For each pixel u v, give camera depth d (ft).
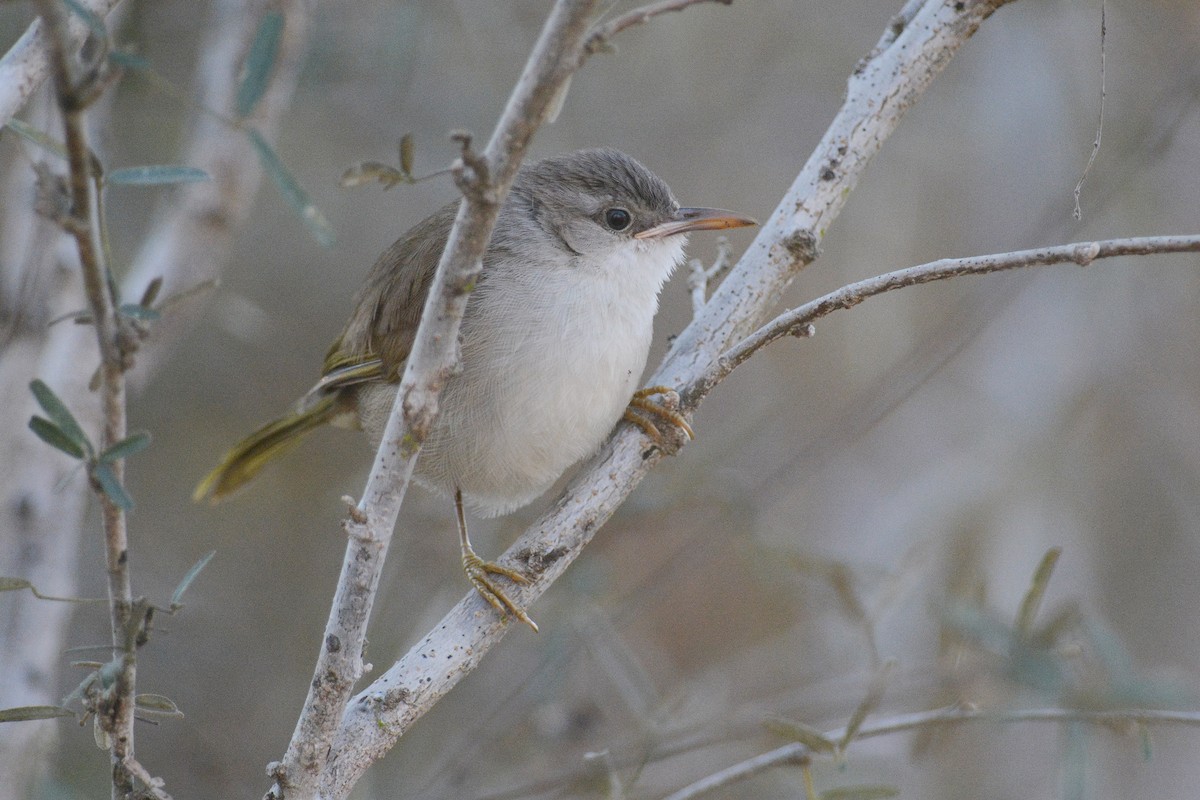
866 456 50.37
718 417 53.62
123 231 41.37
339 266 51.42
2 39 35.24
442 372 17.07
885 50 24.56
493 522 39.40
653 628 45.68
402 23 39.14
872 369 52.29
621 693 34.76
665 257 28.04
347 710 20.15
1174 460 46.37
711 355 24.67
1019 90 48.60
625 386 26.23
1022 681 25.52
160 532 45.73
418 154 47.06
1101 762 39.40
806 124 54.65
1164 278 46.73
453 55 46.93
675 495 37.76
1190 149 45.85
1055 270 47.98
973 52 50.47
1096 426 47.16
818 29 53.72
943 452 48.80
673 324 52.95
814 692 35.19
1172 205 46.19
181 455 47.55
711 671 42.70
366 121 46.93
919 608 42.42
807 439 45.75
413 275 27.73
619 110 53.42
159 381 47.91
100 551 42.78
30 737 26.50
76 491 28.25
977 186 49.78
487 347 25.71
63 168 27.32
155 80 14.43
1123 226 46.32
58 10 13.99
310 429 32.60
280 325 50.24
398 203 52.54
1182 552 46.19
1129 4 47.60
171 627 41.14
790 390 54.19
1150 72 47.29
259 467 33.04
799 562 33.19
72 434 14.67
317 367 50.29
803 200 24.23
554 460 26.63
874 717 32.68
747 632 46.01
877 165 53.16
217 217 32.65
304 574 45.50
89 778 34.53
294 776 18.22
